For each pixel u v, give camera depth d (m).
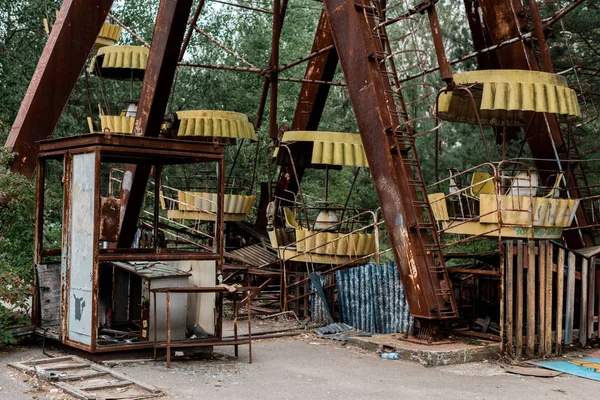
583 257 11.02
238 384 8.12
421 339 10.67
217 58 30.41
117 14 31.03
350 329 12.31
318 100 18.14
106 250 10.31
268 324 13.20
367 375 8.91
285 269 15.02
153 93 12.66
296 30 30.98
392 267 11.72
